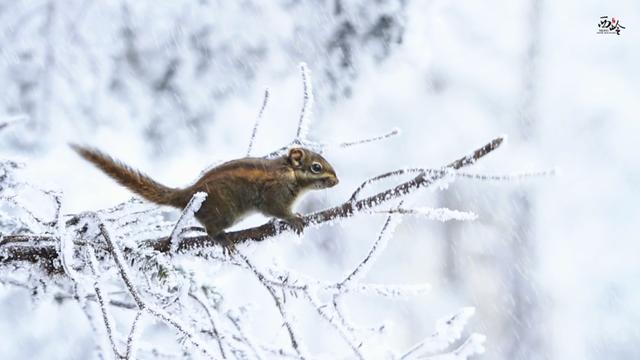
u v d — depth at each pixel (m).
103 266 6.78
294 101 13.47
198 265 7.80
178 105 12.89
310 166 8.03
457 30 25.66
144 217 7.15
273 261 7.35
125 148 12.52
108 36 12.68
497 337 24.44
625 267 27.31
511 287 25.03
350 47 13.56
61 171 12.30
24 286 7.05
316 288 6.52
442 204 25.38
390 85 17.47
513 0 27.22
